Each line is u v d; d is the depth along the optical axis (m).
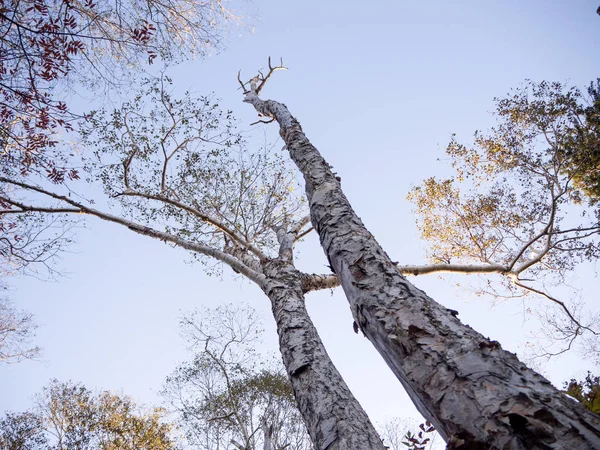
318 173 3.27
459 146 11.54
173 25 6.23
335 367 3.64
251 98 8.91
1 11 4.10
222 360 12.17
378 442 2.79
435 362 1.30
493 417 1.07
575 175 10.23
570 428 0.98
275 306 4.78
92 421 15.55
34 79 4.66
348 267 1.94
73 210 7.40
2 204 7.35
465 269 8.05
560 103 10.17
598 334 9.71
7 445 14.38
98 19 5.33
